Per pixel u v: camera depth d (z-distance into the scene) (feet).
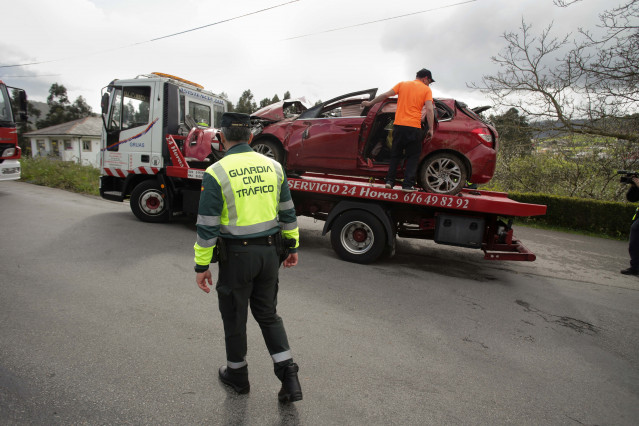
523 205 14.82
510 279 16.80
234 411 7.11
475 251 21.65
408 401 7.75
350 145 18.24
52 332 9.37
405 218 17.66
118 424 6.57
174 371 8.16
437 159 16.53
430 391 8.14
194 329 9.95
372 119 17.78
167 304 11.31
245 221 6.79
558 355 10.21
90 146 104.78
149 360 8.49
